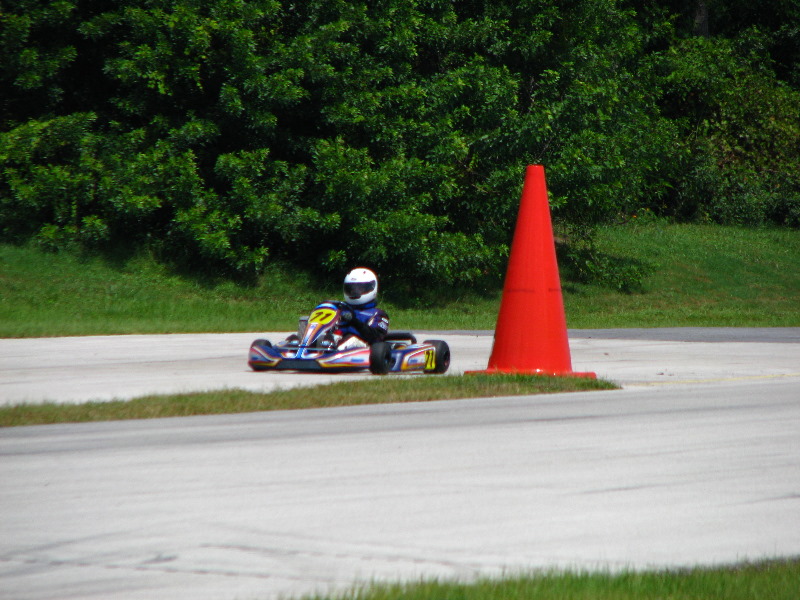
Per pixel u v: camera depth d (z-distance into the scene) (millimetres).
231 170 58656
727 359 32562
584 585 8242
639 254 83938
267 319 52844
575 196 68562
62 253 57719
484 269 68812
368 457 14305
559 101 69750
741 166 103438
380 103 63531
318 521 10617
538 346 24453
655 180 94500
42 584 8578
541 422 17844
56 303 51812
